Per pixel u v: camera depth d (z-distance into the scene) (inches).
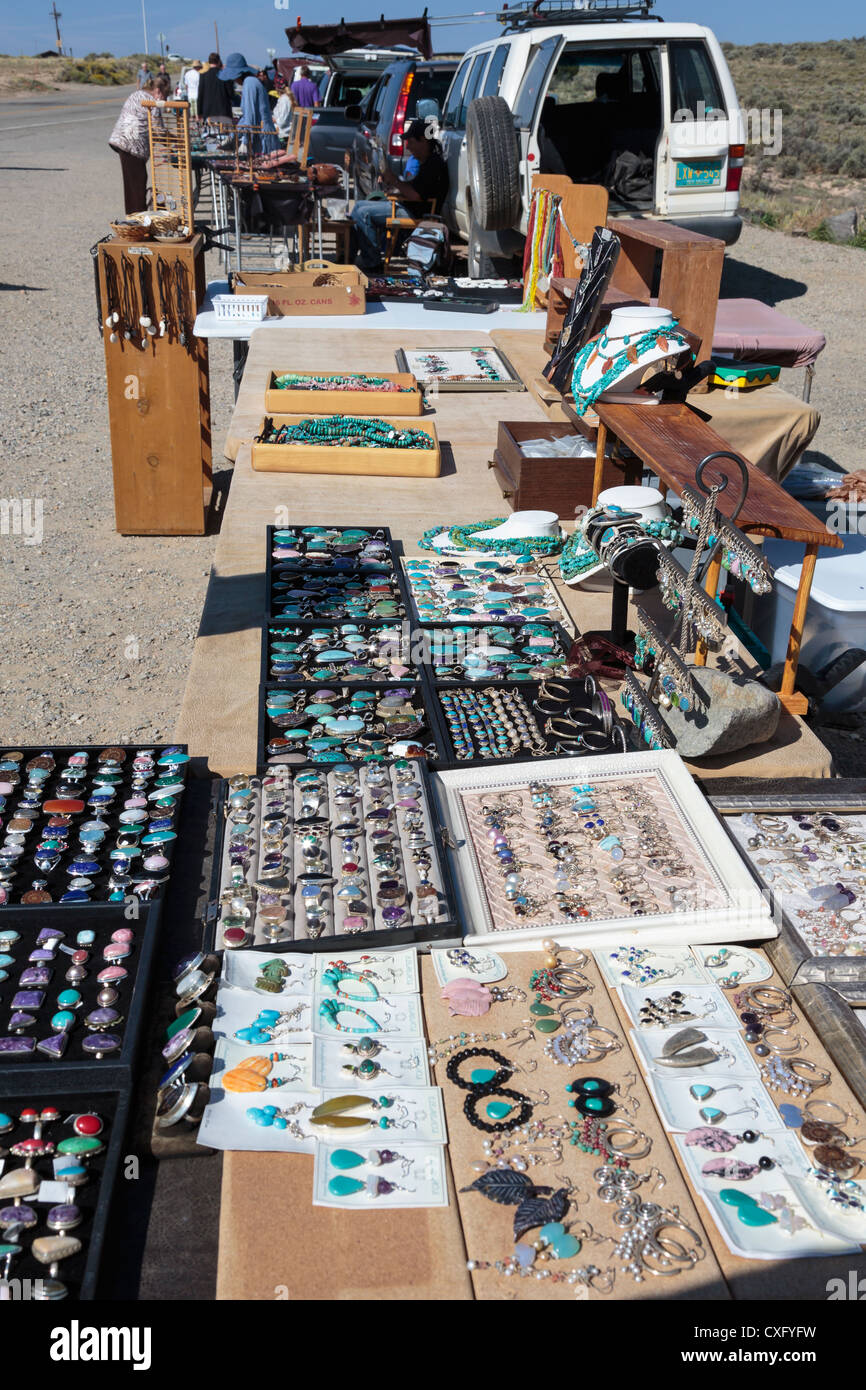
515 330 278.4
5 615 221.8
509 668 129.9
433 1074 77.2
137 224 235.0
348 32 681.6
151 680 199.0
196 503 256.7
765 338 228.5
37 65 2295.8
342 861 96.5
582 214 260.2
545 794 107.1
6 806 105.8
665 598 120.0
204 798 108.4
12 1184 67.5
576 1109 74.7
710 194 363.6
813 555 117.5
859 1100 76.5
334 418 200.5
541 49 352.8
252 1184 68.1
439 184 442.3
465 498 183.6
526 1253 64.2
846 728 176.1
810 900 95.0
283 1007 81.7
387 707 120.3
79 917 89.4
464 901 93.5
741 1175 69.8
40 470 302.2
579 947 89.8
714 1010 83.4
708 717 112.0
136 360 240.2
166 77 382.6
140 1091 75.4
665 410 156.6
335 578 151.4
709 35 349.1
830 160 866.8
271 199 377.7
